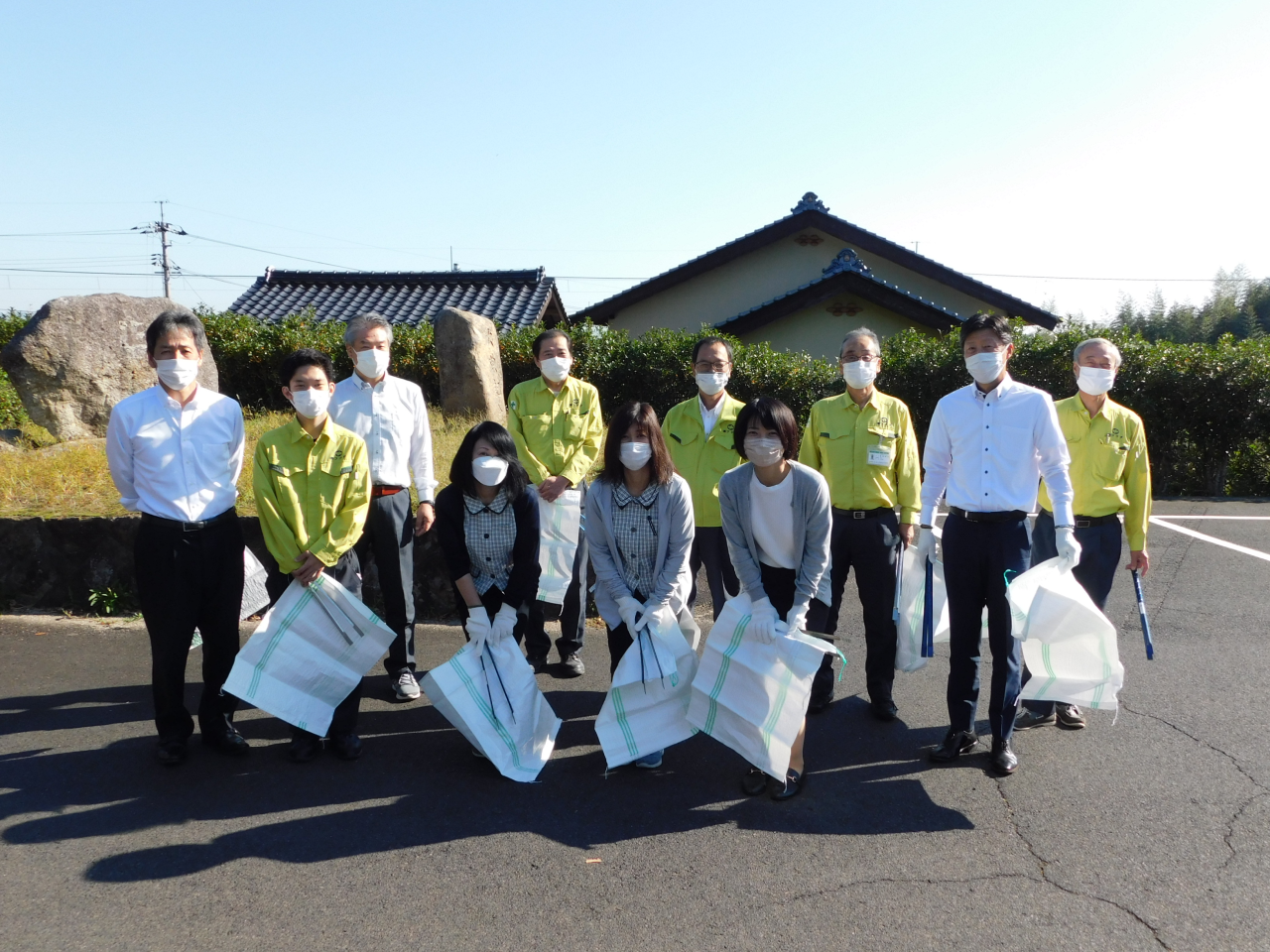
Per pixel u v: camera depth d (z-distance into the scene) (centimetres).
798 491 367
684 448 484
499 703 388
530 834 332
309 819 341
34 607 590
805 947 264
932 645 425
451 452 816
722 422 479
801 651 359
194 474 382
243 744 398
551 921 278
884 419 442
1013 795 360
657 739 383
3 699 450
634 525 392
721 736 374
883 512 439
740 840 328
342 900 288
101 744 404
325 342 1338
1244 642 550
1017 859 312
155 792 361
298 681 385
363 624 397
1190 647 542
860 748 411
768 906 285
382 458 460
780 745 355
